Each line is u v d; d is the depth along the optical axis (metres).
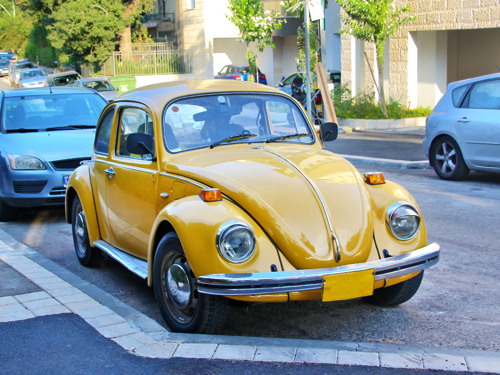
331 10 29.12
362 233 4.66
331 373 3.97
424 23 20.34
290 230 4.47
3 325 4.88
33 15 44.72
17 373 4.06
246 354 4.23
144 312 5.71
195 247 4.37
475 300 5.65
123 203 6.04
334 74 27.50
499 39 20.62
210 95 5.81
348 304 5.61
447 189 10.64
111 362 4.19
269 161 5.12
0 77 59.62
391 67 22.02
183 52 42.22
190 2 41.75
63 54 47.84
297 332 5.03
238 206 4.61
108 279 6.75
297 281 4.27
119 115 6.29
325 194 4.77
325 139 6.20
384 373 3.96
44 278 6.29
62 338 4.60
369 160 13.97
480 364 4.05
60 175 9.42
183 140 5.55
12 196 9.45
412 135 18.16
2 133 10.05
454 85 11.41
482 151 10.70
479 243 7.43
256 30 27.97
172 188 5.21
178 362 4.16
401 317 5.29
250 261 4.35
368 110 20.88
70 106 10.75
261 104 5.96
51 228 9.43
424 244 4.91
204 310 4.54
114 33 41.34
